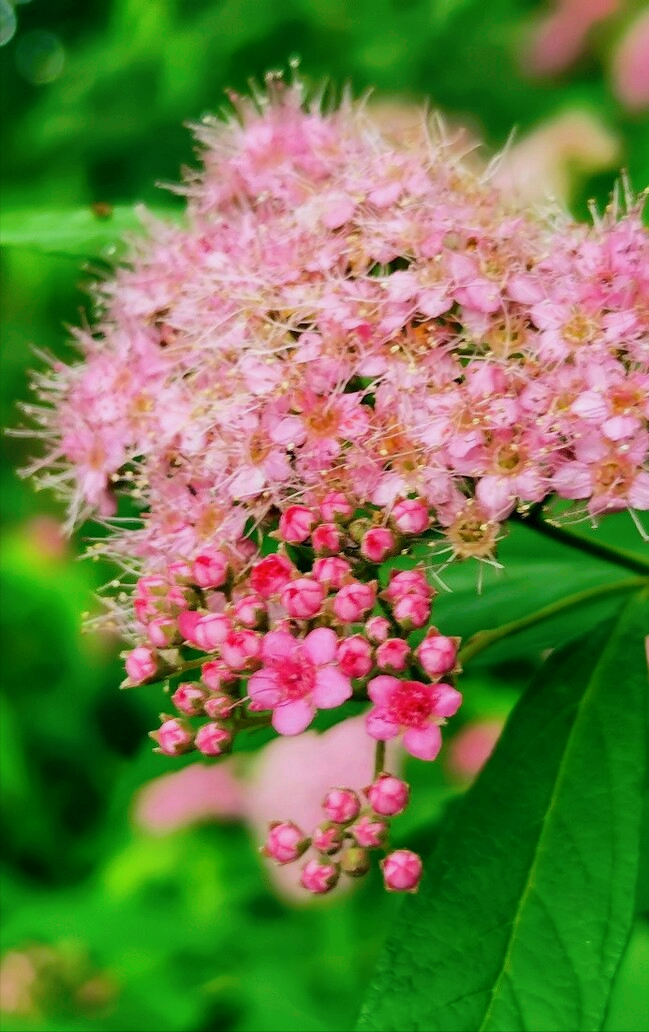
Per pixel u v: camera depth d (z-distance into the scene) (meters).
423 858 0.21
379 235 0.18
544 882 0.17
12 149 0.38
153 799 0.27
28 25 0.44
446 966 0.17
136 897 0.26
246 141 0.20
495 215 0.19
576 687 0.18
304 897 0.25
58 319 0.36
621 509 0.18
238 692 0.18
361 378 0.18
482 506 0.18
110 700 0.35
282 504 0.18
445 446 0.18
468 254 0.18
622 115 0.27
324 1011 0.23
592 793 0.18
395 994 0.17
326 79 0.21
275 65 0.31
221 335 0.19
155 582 0.18
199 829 0.28
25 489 0.36
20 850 0.33
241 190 0.20
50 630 0.36
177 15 0.33
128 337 0.19
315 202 0.19
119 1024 0.23
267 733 0.19
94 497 0.19
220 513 0.18
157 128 0.32
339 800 0.18
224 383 0.18
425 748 0.17
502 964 0.17
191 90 0.32
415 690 0.17
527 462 0.18
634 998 0.21
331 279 0.18
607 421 0.18
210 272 0.19
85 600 0.34
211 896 0.26
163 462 0.19
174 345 0.19
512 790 0.18
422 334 0.18
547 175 0.25
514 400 0.18
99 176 0.34
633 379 0.18
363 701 0.18
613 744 0.18
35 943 0.25
